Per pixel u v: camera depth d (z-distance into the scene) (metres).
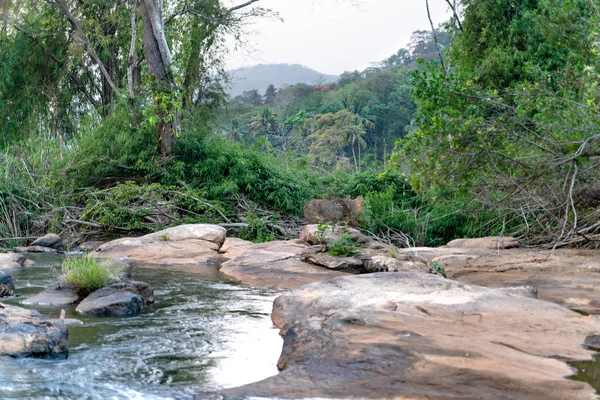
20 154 20.84
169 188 18.75
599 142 9.68
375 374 3.99
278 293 8.77
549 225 12.09
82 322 6.64
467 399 3.56
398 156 10.77
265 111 83.56
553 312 5.79
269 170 19.25
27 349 5.02
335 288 6.91
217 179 19.03
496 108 11.09
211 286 9.43
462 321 5.40
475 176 10.96
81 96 27.55
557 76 14.94
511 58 17.62
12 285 8.57
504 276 8.95
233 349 5.48
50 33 24.75
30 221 18.53
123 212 17.20
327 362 4.26
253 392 3.81
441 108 10.48
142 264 12.33
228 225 17.14
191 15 24.17
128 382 4.41
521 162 10.40
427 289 6.60
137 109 20.09
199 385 4.36
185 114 20.47
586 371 4.19
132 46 21.80
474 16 19.22
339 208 15.88
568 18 12.73
